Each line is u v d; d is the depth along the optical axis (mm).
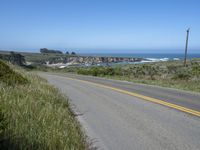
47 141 5945
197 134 7984
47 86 14859
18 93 9766
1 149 5383
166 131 8289
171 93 17562
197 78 28406
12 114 6887
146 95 16500
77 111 11391
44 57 120625
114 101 14156
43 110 8039
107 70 41969
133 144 7102
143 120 9734
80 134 7508
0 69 12625
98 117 10273
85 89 19875
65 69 65188
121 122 9469
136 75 37406
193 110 11523
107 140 7445
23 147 5477
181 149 6711
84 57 127062
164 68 48719
